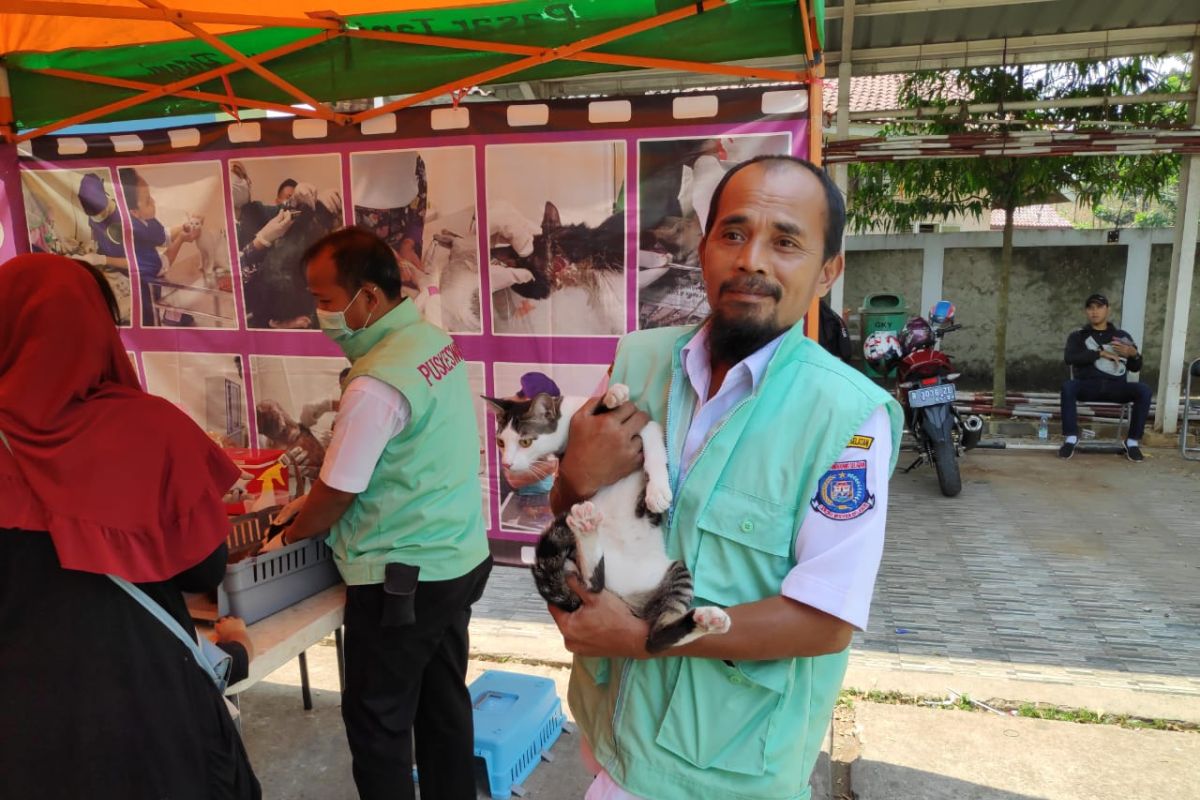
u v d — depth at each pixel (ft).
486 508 10.53
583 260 9.61
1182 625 12.68
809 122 8.63
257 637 6.77
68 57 10.19
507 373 10.12
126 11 7.14
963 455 23.95
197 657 5.01
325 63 9.32
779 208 3.97
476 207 9.80
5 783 4.40
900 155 21.85
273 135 10.23
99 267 11.16
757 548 4.08
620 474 4.40
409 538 6.94
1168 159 26.14
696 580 4.19
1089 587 14.26
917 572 15.12
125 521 4.52
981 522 17.94
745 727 4.22
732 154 8.93
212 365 11.03
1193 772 8.93
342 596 7.77
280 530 7.44
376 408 6.73
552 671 11.45
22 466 4.38
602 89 21.56
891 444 4.12
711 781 4.24
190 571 4.96
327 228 10.29
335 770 9.43
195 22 8.48
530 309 9.88
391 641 7.00
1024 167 25.79
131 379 5.16
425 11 8.72
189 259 10.85
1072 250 31.22
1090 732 9.73
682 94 8.95
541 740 9.57
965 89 26.55
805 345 4.33
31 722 4.40
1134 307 31.04
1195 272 30.27
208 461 5.06
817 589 3.83
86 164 10.95
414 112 9.73
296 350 10.68
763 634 3.87
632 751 4.39
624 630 4.10
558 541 4.39
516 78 9.00
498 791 8.73
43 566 4.45
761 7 7.98
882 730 9.84
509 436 6.31
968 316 32.50
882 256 32.83
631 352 5.04
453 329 10.15
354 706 7.16
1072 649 11.94
